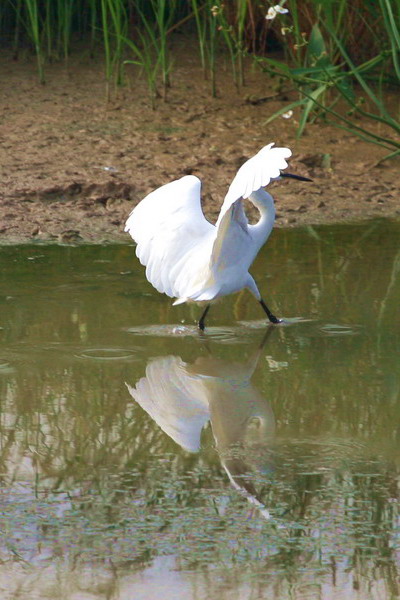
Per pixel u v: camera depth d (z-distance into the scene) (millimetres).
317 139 17141
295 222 14383
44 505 6402
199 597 5406
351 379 8711
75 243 13336
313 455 7191
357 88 18906
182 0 21266
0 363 9102
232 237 9203
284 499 6500
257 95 18656
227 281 9461
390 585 5527
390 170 16219
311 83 16453
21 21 20969
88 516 6266
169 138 16906
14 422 7766
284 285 11586
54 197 14844
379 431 7613
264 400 8281
